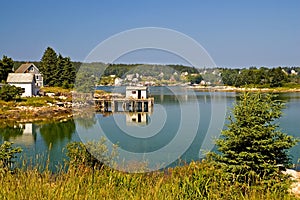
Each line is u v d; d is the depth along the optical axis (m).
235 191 5.51
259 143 6.43
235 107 7.01
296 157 12.41
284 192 5.91
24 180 5.32
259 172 6.45
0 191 4.89
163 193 5.32
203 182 5.80
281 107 7.00
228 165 6.50
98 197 5.02
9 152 8.36
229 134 6.79
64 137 22.95
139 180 6.09
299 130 19.42
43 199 4.75
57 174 5.96
